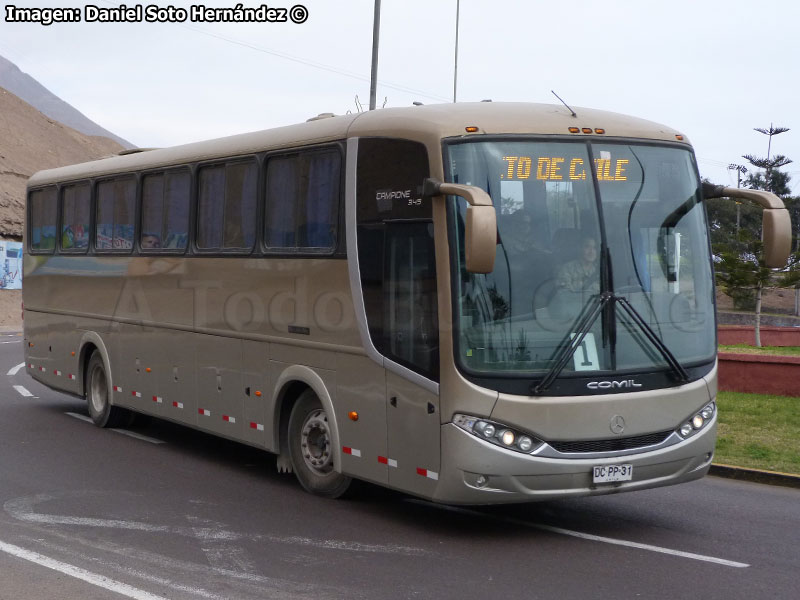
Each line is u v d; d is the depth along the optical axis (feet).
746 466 36.50
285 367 32.42
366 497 31.91
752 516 30.17
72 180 48.57
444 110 27.25
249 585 22.40
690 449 27.07
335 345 29.91
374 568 24.00
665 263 27.32
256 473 36.32
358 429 29.17
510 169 26.20
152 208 41.19
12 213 178.50
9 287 169.89
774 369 54.34
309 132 31.65
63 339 49.60
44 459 38.37
